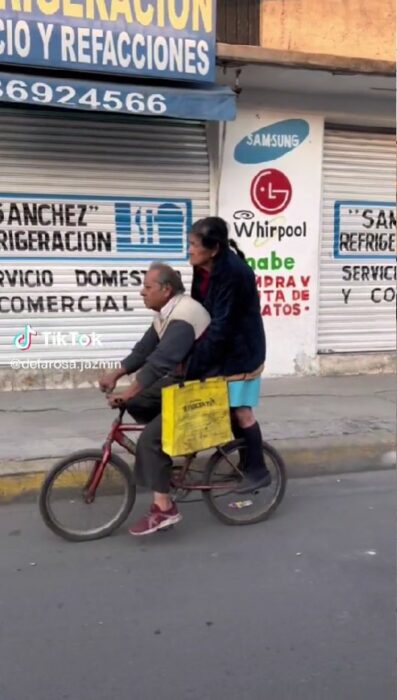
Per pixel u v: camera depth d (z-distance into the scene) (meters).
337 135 8.48
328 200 8.55
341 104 8.20
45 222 7.38
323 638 3.32
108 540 4.43
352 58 7.16
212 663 3.10
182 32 6.80
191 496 5.15
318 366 8.66
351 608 3.61
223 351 4.38
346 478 5.76
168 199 7.76
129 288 7.76
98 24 6.59
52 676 3.00
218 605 3.62
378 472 5.93
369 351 8.96
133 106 6.51
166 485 4.30
